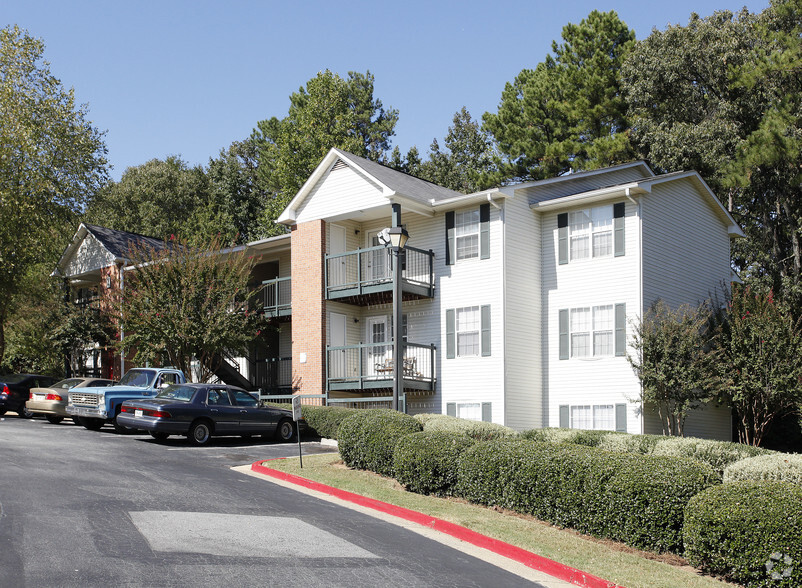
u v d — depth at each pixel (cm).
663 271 2450
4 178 3231
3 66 3284
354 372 2803
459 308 2544
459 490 1402
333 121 5041
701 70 3531
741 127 3409
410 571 913
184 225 5769
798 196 3384
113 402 2250
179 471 1562
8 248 3244
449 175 5722
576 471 1188
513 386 2411
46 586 766
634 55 3716
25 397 2789
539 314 2533
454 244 2584
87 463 1586
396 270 1903
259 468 1672
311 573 873
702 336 2419
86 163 3553
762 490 948
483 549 1073
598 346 2402
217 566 874
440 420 1767
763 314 2384
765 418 2384
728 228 2853
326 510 1261
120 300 2928
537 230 2567
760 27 3338
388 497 1382
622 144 3756
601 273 2420
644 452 1598
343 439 1702
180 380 2423
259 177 6181
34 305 3500
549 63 4688
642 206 2375
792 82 3253
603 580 908
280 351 3095
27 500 1167
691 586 906
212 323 2639
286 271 3159
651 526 1067
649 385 2239
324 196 2772
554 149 4241
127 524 1047
